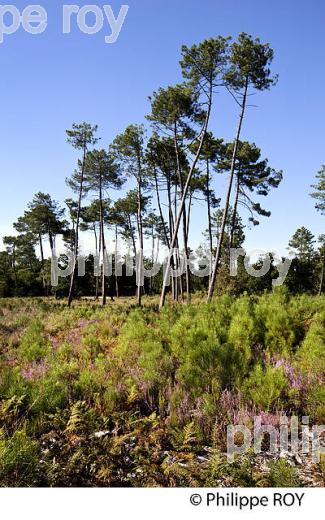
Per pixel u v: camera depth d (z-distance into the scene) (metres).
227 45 20.52
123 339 9.62
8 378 6.24
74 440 4.56
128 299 50.41
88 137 32.06
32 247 67.06
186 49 20.62
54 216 46.91
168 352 7.87
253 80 21.06
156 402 5.99
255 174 30.56
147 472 4.03
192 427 4.92
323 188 33.94
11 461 3.82
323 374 6.49
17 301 25.98
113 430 4.87
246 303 9.99
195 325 8.97
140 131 29.81
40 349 9.26
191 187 32.03
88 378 6.37
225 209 21.94
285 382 5.72
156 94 24.05
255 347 7.98
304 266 44.91
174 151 29.70
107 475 3.98
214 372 6.41
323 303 9.21
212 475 3.92
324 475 4.03
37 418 5.09
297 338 8.23
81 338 11.00
